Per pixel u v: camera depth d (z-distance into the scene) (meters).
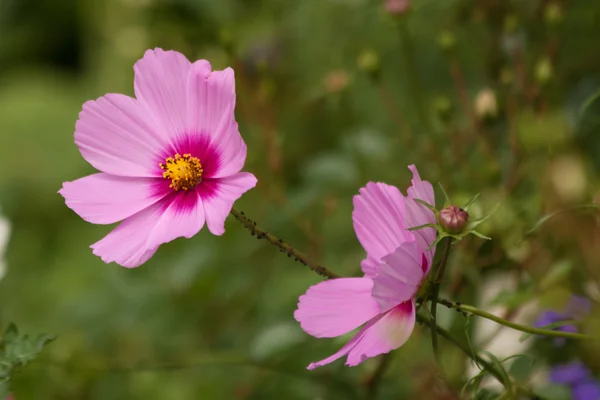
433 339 0.80
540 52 1.06
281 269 1.06
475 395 0.82
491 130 1.00
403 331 0.79
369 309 0.79
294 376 0.96
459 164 0.98
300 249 1.07
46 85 2.19
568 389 0.89
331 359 0.79
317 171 1.03
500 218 0.90
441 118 0.97
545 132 0.87
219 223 0.80
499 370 0.82
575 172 0.86
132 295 1.07
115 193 0.83
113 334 1.10
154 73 0.83
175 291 1.06
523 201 0.93
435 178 0.99
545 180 0.89
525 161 0.93
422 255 0.79
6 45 2.36
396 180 1.02
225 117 0.81
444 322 0.90
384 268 0.78
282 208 1.03
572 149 0.88
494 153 0.99
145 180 0.83
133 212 0.82
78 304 1.08
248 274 1.07
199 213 0.81
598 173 0.93
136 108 0.83
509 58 1.05
